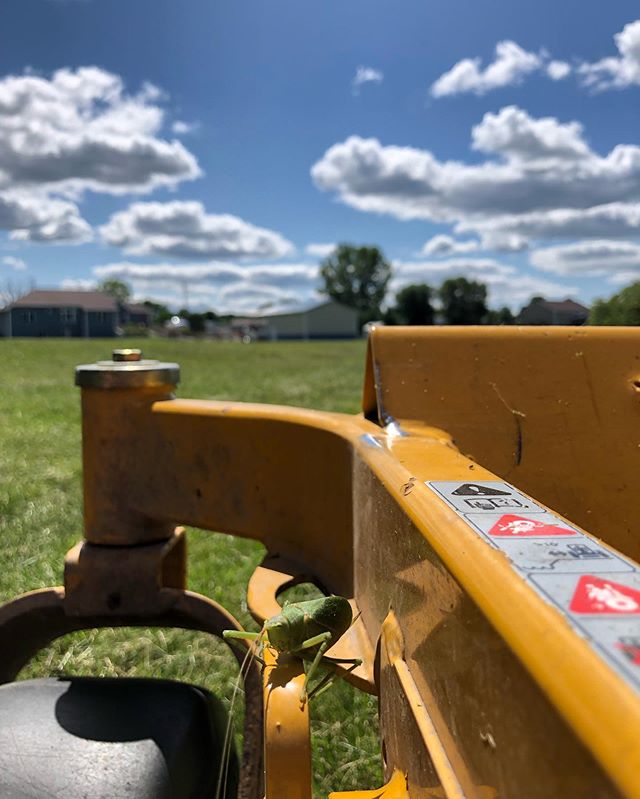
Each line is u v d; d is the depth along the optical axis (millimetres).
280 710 1366
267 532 2309
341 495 1985
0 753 1820
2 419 10523
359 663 1497
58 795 1727
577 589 759
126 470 2523
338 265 115562
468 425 1936
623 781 524
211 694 2217
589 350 2094
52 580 4082
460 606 914
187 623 2494
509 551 885
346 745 2727
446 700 970
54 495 6012
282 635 1421
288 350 43156
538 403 1995
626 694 574
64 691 2068
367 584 1629
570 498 1907
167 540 2578
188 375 21562
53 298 72312
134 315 108125
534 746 683
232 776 2156
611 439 1970
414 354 2055
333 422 2078
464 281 43000
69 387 15898
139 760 1825
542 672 667
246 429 2328
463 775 893
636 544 1908
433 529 1058
